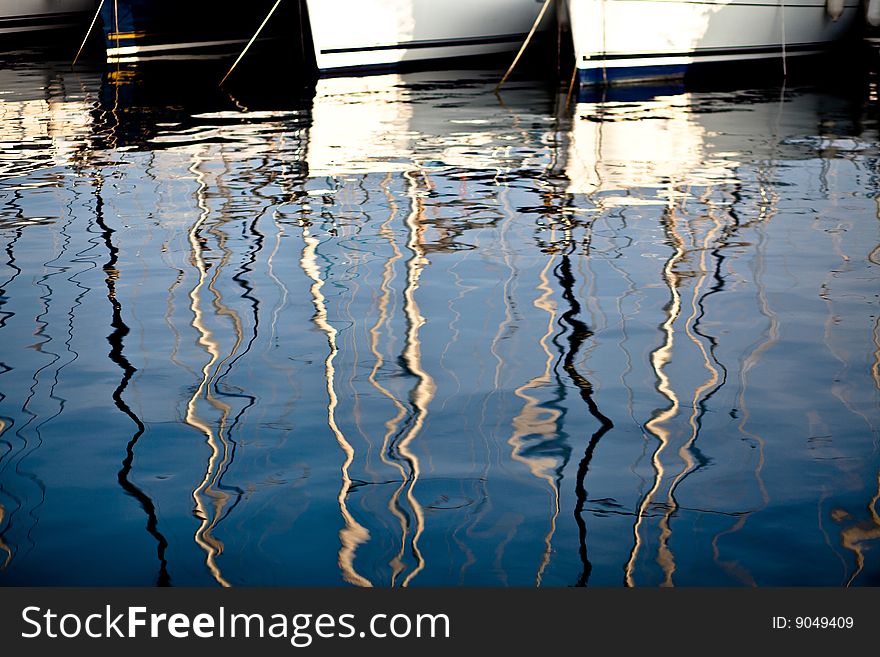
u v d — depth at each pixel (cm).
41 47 2441
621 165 1072
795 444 438
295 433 453
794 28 2014
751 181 983
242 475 414
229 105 1580
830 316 598
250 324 597
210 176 1034
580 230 803
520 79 1866
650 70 1858
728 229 801
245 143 1236
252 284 674
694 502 390
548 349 551
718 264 706
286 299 642
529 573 347
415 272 696
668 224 820
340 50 1891
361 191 957
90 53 2320
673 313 607
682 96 1667
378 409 477
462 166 1073
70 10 2594
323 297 645
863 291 643
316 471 418
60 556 359
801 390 495
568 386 502
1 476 414
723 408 475
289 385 507
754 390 495
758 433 450
